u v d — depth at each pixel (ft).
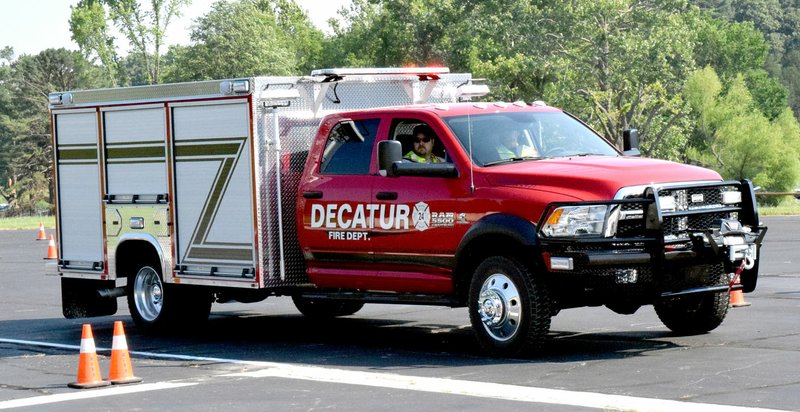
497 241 38.09
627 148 43.19
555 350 39.32
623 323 46.93
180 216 47.34
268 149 43.96
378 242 41.22
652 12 248.52
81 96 51.47
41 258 111.14
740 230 37.19
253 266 44.19
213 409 30.68
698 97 280.72
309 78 44.83
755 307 51.03
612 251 35.70
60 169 52.80
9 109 456.45
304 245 43.86
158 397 32.94
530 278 36.73
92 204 51.47
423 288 40.52
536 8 253.03
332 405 30.58
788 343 39.19
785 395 29.35
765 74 399.03
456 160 39.32
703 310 41.22
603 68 249.55
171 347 44.98
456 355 39.32
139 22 332.60
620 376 33.22
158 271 49.11
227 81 44.34
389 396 31.55
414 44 309.63
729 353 37.09
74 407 31.96
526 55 253.44
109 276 50.90
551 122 42.16
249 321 54.29
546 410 28.55
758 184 270.26
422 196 39.81
